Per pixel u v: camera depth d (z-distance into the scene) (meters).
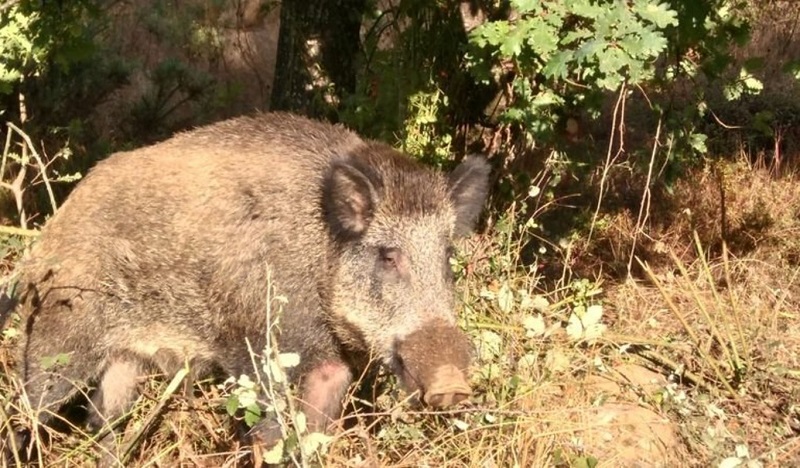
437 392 2.75
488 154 4.09
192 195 3.04
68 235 3.06
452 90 4.07
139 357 3.12
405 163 3.04
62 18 3.72
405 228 2.92
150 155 3.12
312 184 3.01
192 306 3.03
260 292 2.98
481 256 3.65
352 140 3.11
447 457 3.00
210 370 3.14
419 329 2.86
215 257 3.00
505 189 3.97
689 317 3.80
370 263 2.93
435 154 3.92
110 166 3.13
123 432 3.09
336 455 2.91
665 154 4.18
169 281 3.04
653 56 3.43
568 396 3.18
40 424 2.96
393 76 4.00
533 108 3.75
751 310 3.82
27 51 3.74
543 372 3.20
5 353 3.19
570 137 4.08
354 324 2.94
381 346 2.91
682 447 3.19
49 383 3.04
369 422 3.14
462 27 4.02
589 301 3.75
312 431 3.00
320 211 2.98
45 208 4.03
